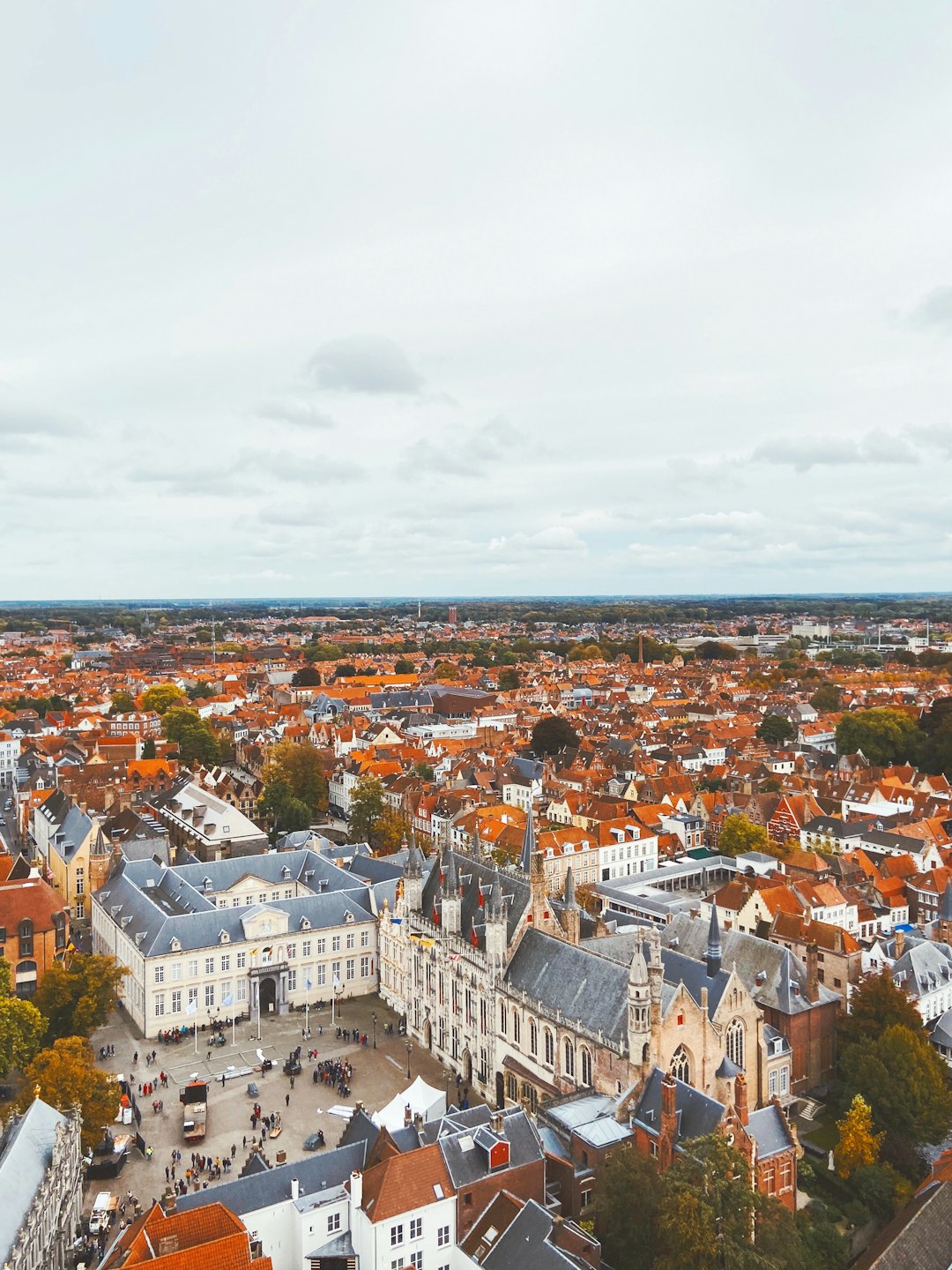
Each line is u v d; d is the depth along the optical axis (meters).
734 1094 98.44
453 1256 86.06
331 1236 85.56
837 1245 94.06
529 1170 90.50
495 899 126.12
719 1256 79.12
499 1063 124.00
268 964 153.25
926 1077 115.31
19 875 172.75
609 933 158.62
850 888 194.25
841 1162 108.25
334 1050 140.12
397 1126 98.56
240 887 173.00
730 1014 115.56
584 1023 109.56
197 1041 142.62
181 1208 82.75
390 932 156.38
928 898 195.62
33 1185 83.19
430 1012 140.62
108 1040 142.75
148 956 143.12
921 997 141.75
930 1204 92.75
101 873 192.25
